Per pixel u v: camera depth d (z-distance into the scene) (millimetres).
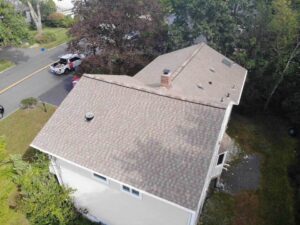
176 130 11945
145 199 12055
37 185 14234
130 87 13969
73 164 12336
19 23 30172
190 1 25234
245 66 23125
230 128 22797
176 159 11188
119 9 23156
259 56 23938
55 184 14648
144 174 11180
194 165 10875
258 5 23750
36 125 22750
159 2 26406
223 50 25828
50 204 13969
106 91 14227
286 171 18906
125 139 12336
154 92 13383
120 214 14109
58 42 39594
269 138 21844
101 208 14672
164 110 12672
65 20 45438
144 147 11859
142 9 23891
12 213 15133
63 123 13625
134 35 24812
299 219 15617
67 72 31062
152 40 25594
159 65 20719
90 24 22906
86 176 13391
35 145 13289
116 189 12734
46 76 30391
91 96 14273
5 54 35625
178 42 26328
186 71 17578
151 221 13055
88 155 12320
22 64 33219
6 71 31500
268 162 19609
